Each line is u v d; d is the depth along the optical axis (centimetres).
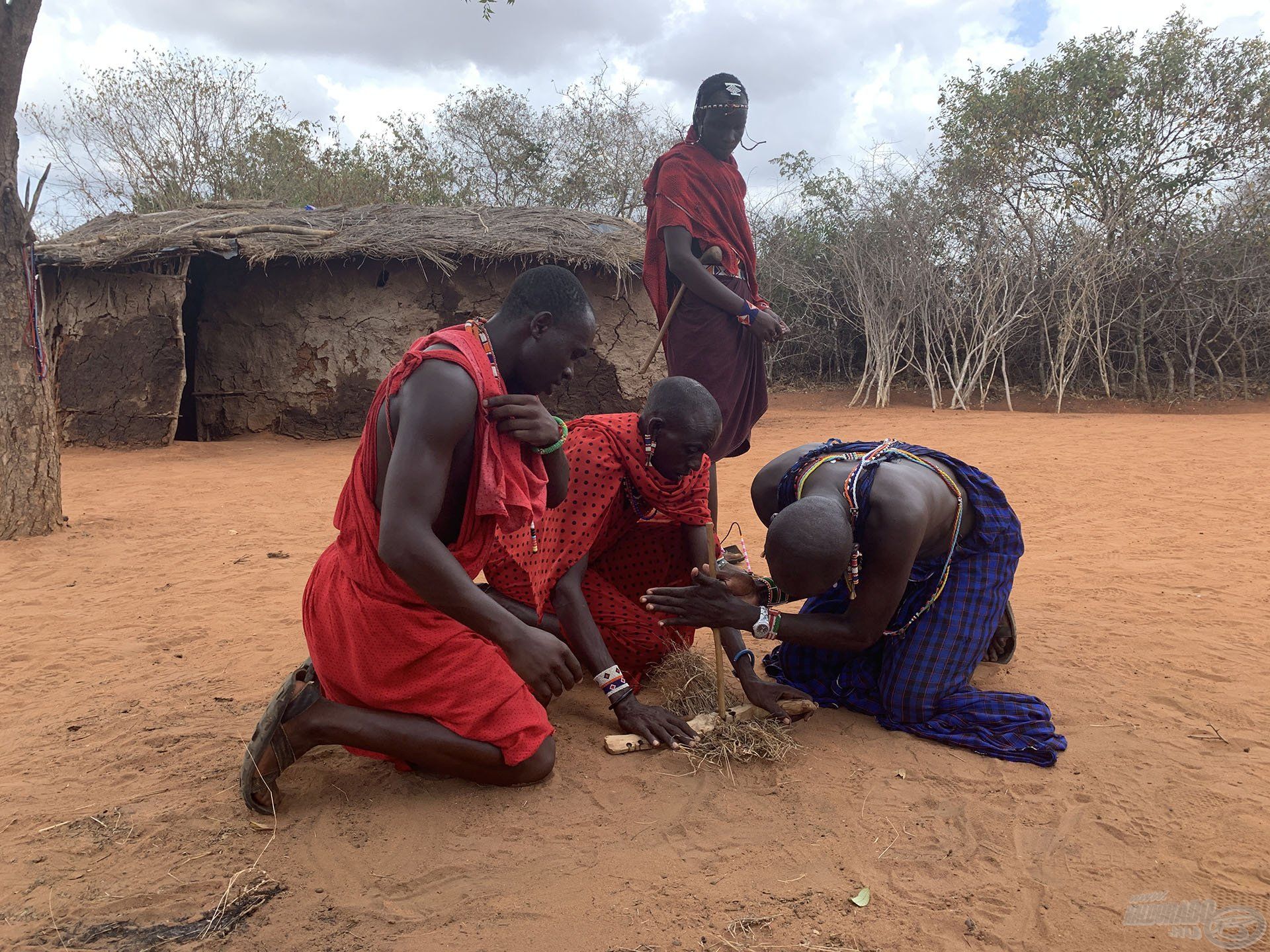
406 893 221
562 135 2378
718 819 254
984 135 1820
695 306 427
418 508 222
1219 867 227
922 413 1639
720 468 898
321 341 1243
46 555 569
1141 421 1367
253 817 254
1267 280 1606
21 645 401
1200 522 626
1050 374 1827
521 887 222
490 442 237
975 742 293
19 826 249
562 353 246
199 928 208
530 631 236
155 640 407
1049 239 1741
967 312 1800
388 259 1225
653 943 201
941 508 301
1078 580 492
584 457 315
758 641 411
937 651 308
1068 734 303
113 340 1132
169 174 2202
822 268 2045
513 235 1232
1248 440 1072
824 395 1992
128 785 273
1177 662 366
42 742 303
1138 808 255
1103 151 1741
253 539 615
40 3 584
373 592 250
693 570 309
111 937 205
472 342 239
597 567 356
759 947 199
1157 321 1706
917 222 1794
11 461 616
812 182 2069
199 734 307
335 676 261
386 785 273
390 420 234
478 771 265
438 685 256
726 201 424
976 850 237
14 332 612
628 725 304
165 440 1145
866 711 324
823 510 266
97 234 1191
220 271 1240
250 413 1252
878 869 229
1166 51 1702
